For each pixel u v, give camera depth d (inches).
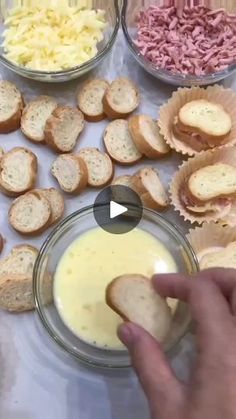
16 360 14.8
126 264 14.8
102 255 14.9
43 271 14.6
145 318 13.6
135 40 16.8
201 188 15.3
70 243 15.1
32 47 16.5
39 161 16.4
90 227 15.2
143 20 16.9
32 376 14.6
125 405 14.4
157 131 16.3
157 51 16.5
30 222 15.5
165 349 13.5
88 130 16.7
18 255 15.3
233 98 16.3
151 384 10.2
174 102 16.3
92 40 16.7
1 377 14.6
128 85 16.6
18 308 14.9
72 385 14.6
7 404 14.4
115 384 14.6
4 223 15.8
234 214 15.5
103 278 14.7
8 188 15.7
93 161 16.1
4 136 16.6
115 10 16.6
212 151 15.7
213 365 9.7
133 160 16.3
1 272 15.1
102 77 17.1
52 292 14.7
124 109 16.4
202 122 15.7
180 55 16.4
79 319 14.4
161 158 16.4
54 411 14.4
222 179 15.4
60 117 15.8
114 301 13.9
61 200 15.7
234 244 15.5
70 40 16.7
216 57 16.4
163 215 16.0
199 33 16.6
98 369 14.7
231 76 17.1
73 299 14.5
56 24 16.7
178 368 14.2
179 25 16.8
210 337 10.0
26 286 14.8
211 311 10.4
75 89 16.9
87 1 17.0
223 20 16.6
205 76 16.1
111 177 16.0
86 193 16.1
